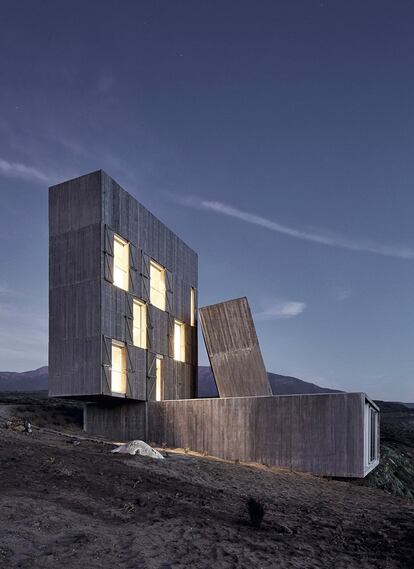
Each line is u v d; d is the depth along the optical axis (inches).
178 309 1104.8
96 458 493.7
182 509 348.8
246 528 327.6
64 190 868.0
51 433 724.0
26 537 237.1
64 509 293.1
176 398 1056.2
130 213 914.7
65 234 855.1
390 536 362.9
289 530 337.4
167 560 241.4
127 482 401.7
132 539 263.4
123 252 901.2
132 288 903.1
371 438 883.4
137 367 896.9
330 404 773.9
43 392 2632.9
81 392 799.1
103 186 836.6
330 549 307.1
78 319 821.2
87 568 214.4
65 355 823.7
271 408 810.8
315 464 768.9
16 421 799.7
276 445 797.2
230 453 825.5
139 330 933.2
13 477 345.7
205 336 1011.9
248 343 995.3
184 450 818.8
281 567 256.8
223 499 421.7
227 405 842.8
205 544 276.4
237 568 245.8
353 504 533.0
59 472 381.7
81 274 829.8
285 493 534.9
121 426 921.5
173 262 1093.1
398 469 1000.2
